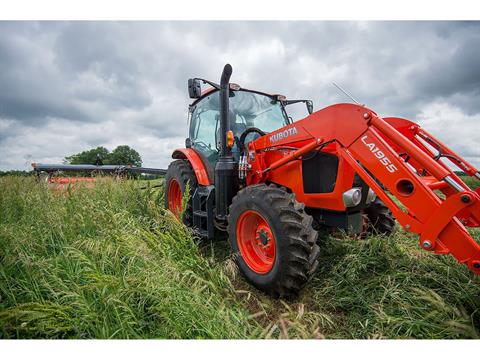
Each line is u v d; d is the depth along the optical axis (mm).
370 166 2201
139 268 2234
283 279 2375
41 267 2105
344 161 2494
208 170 3822
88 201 3422
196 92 3398
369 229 3510
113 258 2400
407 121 2943
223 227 3383
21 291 2018
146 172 6672
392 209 2070
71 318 1771
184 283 2189
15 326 1690
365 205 2799
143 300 1951
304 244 2328
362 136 2258
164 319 1853
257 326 1975
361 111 2275
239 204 2816
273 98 4301
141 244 2590
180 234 3088
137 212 4055
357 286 2473
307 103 4547
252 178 3301
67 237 2770
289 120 4441
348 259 2814
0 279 2107
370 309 2158
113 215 3004
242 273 2812
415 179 1953
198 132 4461
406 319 1967
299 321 1994
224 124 3264
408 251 3102
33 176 4934
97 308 1892
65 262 2357
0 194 3602
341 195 2533
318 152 2637
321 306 2355
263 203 2547
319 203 2762
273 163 3074
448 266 2557
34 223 3053
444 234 1831
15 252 2406
